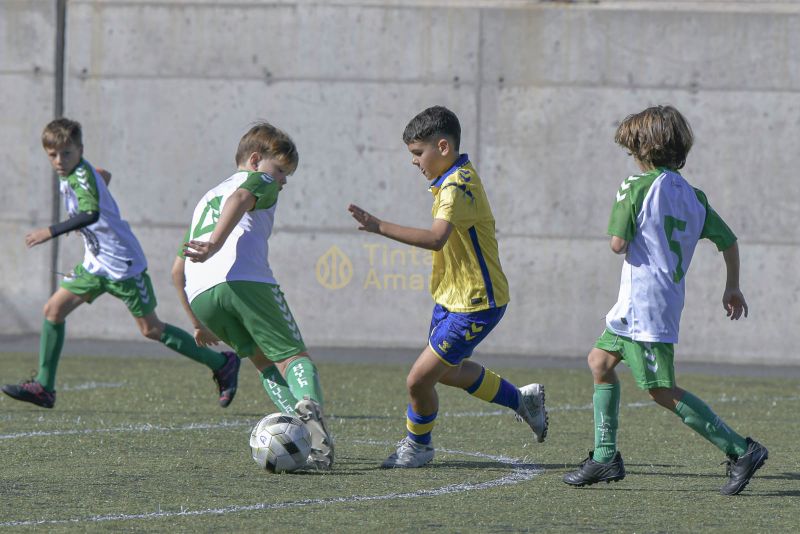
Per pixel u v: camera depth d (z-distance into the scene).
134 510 15.87
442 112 19.59
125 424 25.02
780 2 43.16
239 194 18.98
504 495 17.42
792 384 36.88
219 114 45.16
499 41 43.94
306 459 19.05
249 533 14.52
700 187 43.44
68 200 26.86
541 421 21.69
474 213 19.09
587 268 43.88
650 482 18.84
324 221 44.84
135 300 26.58
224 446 22.05
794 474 19.80
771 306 43.22
